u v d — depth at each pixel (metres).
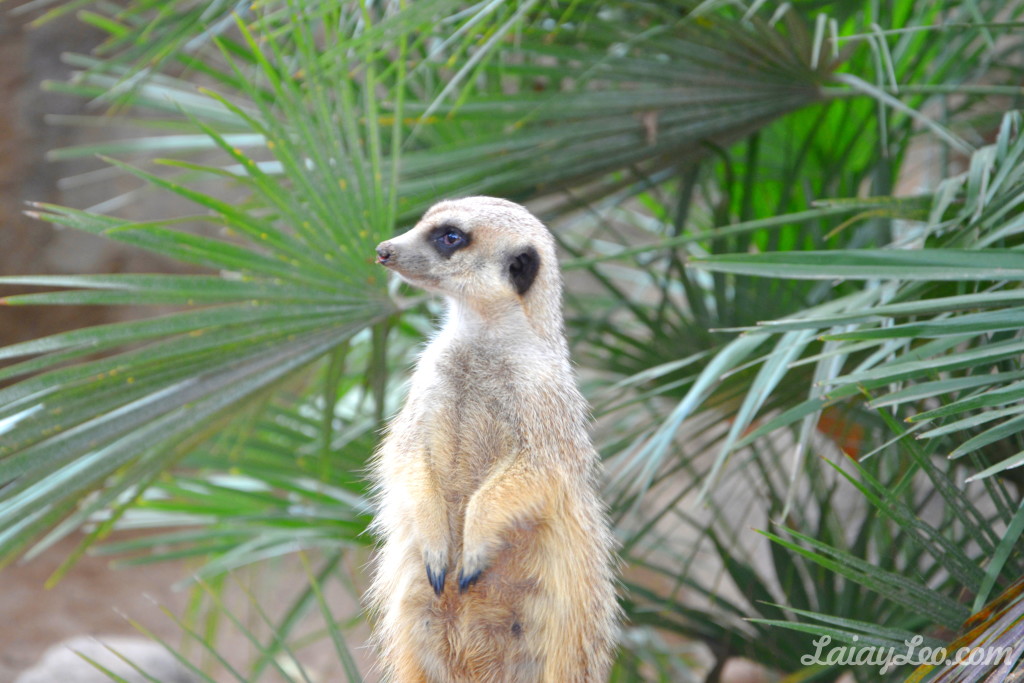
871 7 4.56
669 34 4.14
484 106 4.20
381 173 4.06
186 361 3.49
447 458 3.19
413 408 3.24
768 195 5.20
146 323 3.41
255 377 3.67
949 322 2.83
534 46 4.12
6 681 7.41
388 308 3.89
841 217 4.61
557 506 3.05
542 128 4.24
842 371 3.74
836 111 4.96
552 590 3.02
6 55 8.58
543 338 3.26
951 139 3.87
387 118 4.26
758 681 6.86
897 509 2.95
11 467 3.25
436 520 3.00
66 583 8.75
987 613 2.74
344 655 3.48
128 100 4.71
